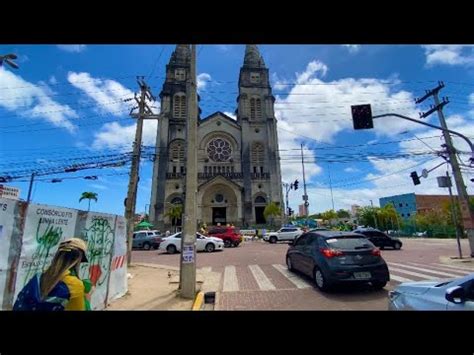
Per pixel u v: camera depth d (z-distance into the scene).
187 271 7.82
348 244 8.02
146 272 12.45
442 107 18.50
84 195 50.50
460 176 17.45
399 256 16.92
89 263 6.14
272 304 6.84
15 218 4.04
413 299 4.31
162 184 50.62
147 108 16.86
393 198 73.25
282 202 52.19
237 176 53.06
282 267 12.67
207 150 55.00
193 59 9.53
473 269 11.50
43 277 3.28
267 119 57.25
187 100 9.24
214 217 51.59
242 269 12.58
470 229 16.67
